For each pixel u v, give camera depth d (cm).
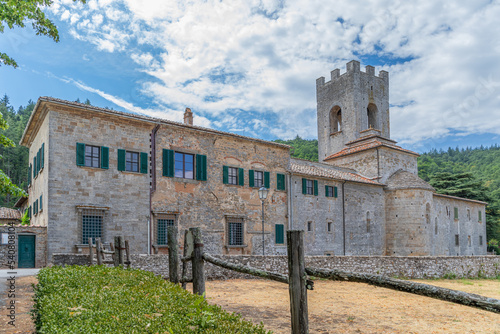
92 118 2089
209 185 2536
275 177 2923
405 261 2402
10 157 5997
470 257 2819
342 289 1667
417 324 988
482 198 5747
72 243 1936
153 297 453
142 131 2278
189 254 620
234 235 2627
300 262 354
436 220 4009
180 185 2400
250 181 2762
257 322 918
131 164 2216
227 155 2672
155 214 2252
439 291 274
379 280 313
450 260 2662
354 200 3456
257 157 2845
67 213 1942
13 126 7150
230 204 2628
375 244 3559
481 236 4812
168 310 387
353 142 4338
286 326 879
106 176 2095
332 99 5362
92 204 2025
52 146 1942
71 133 2011
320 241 3114
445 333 902
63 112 1998
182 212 2378
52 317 383
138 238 2158
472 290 2019
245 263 1848
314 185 3159
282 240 2886
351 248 3334
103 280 607
